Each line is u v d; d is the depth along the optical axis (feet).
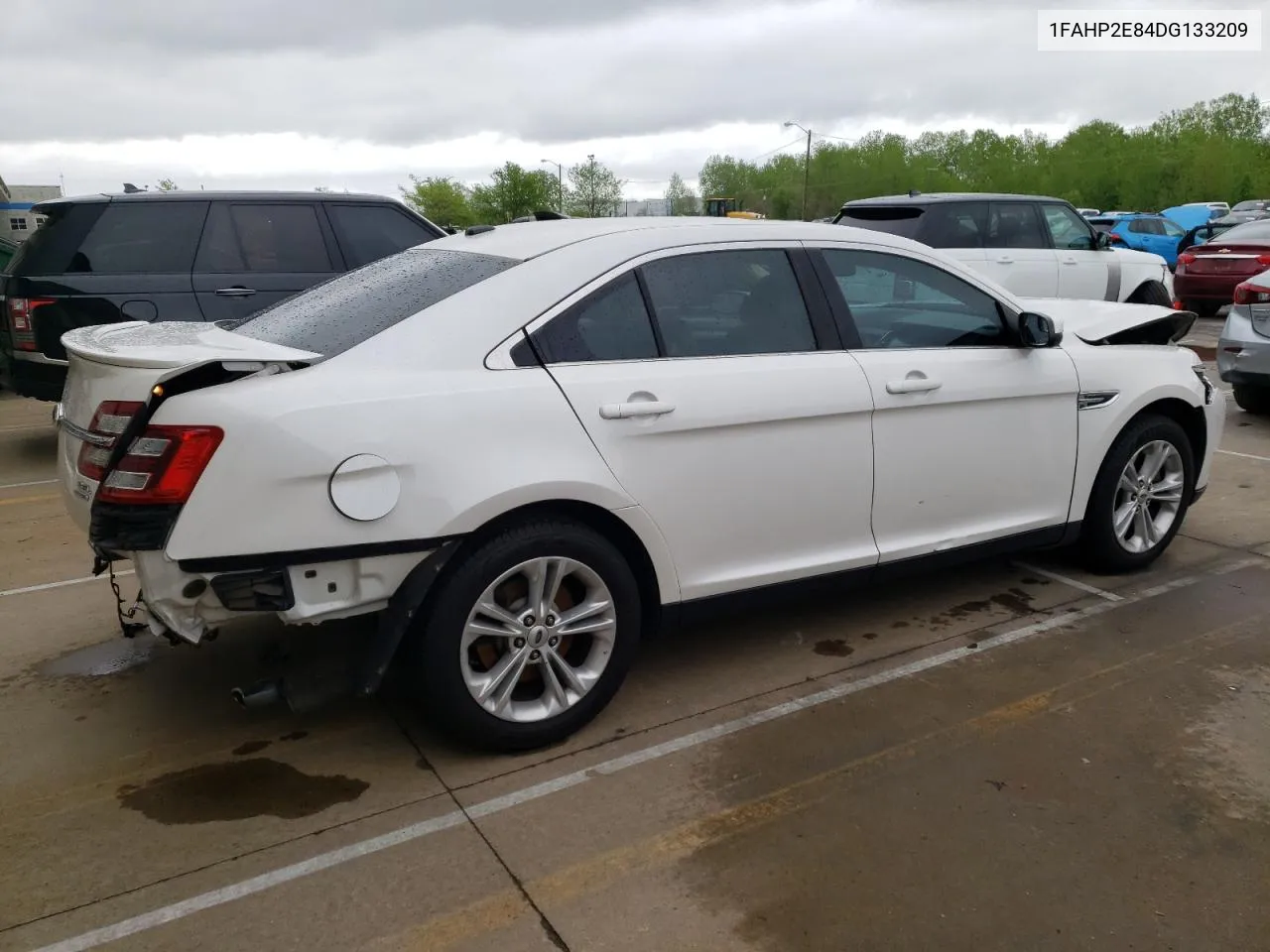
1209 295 48.55
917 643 13.61
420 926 8.23
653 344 11.24
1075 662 12.94
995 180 262.06
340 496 9.30
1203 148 218.59
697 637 13.89
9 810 9.84
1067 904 8.41
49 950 7.95
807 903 8.46
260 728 11.44
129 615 12.01
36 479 23.90
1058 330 13.88
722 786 10.21
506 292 10.63
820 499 12.26
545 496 10.19
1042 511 14.52
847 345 12.59
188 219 24.43
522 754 10.84
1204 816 9.62
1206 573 16.03
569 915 8.34
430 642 10.00
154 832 9.48
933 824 9.53
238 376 9.44
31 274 23.67
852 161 263.08
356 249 25.77
